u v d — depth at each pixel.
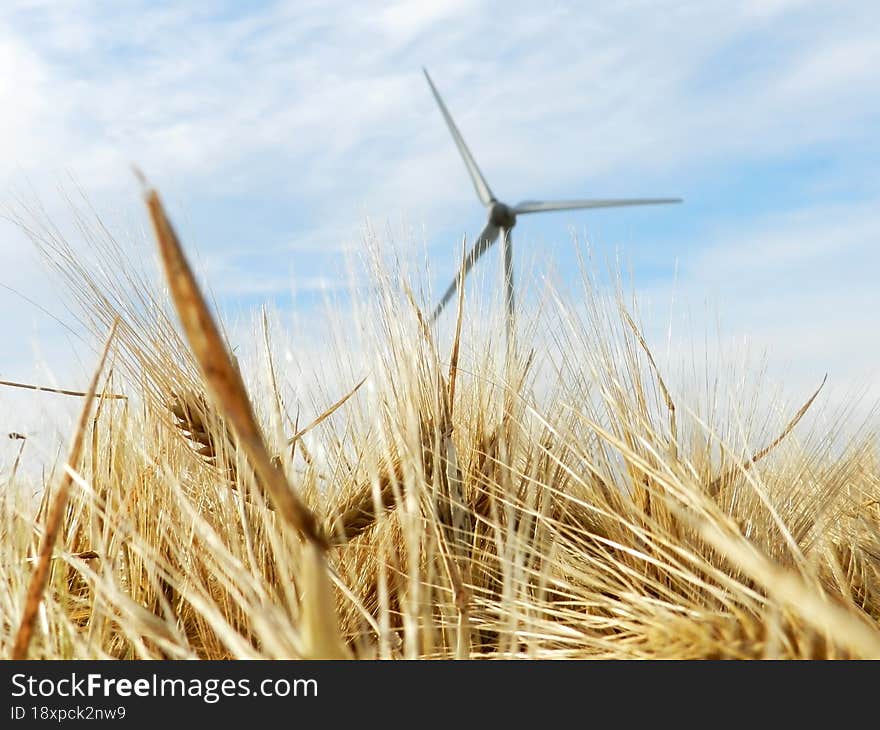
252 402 3.02
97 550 2.60
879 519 3.62
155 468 2.88
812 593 1.90
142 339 2.88
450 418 2.92
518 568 2.50
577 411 3.02
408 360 2.86
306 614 1.40
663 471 2.76
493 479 2.96
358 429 2.99
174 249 1.21
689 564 2.53
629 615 2.23
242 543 2.75
